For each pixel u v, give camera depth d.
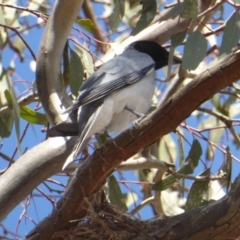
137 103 9.63
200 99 7.95
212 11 11.19
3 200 9.70
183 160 11.90
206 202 10.81
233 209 8.33
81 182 8.61
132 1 10.71
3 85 11.20
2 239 9.61
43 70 10.15
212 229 8.45
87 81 9.34
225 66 7.78
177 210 11.98
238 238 8.70
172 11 9.31
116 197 10.53
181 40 9.24
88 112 9.10
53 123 10.04
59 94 10.20
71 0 10.07
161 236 8.61
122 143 8.27
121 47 11.62
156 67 11.60
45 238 9.04
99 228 8.88
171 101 8.00
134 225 8.84
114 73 9.49
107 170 8.51
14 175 9.80
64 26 10.20
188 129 11.80
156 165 11.33
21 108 10.88
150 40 12.06
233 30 8.89
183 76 12.20
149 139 8.22
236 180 8.45
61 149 9.91
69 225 8.98
